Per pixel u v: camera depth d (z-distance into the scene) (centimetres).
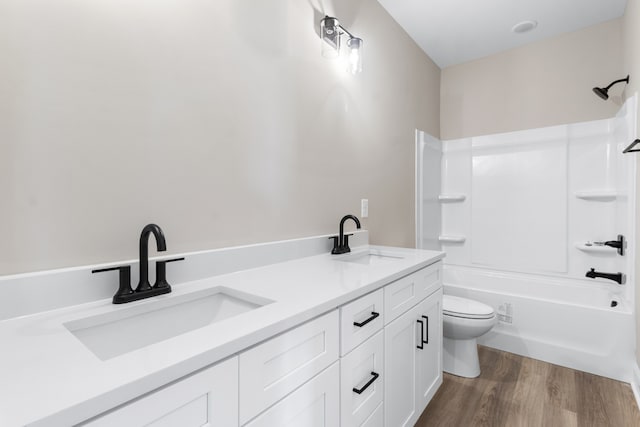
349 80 193
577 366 209
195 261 109
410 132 268
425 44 283
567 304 214
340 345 95
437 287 172
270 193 142
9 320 73
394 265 138
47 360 54
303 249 155
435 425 157
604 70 250
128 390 47
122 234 95
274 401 72
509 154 290
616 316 197
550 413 165
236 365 63
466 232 313
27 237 78
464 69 318
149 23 101
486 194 302
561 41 268
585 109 257
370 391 111
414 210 274
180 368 53
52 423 39
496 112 300
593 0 223
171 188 107
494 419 161
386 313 121
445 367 209
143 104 99
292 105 153
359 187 203
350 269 130
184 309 95
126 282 87
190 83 112
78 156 86
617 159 230
